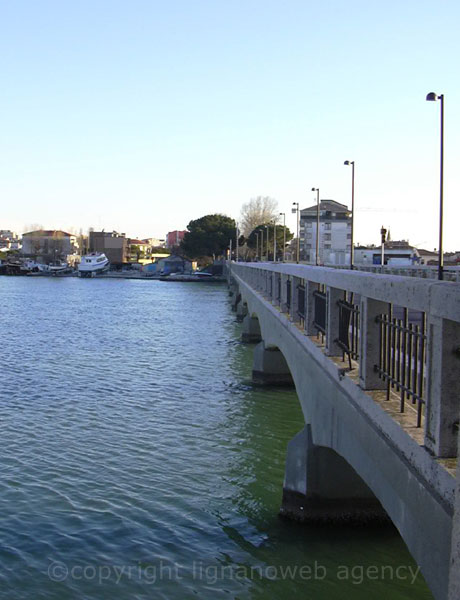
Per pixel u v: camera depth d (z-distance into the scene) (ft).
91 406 79.10
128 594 34.99
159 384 94.58
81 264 590.96
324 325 38.22
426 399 18.53
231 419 73.36
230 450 61.16
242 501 47.67
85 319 209.77
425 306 18.71
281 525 42.27
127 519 44.57
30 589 35.42
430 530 17.69
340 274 31.27
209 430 68.44
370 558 38.09
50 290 396.78
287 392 88.74
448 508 16.44
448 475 16.46
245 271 158.92
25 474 53.42
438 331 17.81
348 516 41.06
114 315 225.76
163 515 45.24
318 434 38.52
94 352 129.70
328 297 34.96
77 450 60.44
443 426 17.57
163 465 56.34
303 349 44.88
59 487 50.57
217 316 223.30
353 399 27.63
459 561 14.10
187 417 74.18
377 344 25.86
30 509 46.11
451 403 17.54
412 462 19.40
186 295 352.08
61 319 209.05
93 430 67.82
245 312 204.03
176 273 593.83
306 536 40.75
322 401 36.68
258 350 94.32
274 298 73.72
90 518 44.70
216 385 93.71
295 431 68.49
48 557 39.09
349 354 30.83
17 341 147.54
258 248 482.69
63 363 114.32
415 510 18.98
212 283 501.56
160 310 249.75
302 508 41.68
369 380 26.00
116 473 54.03
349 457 29.27
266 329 85.51
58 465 55.88
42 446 61.57
